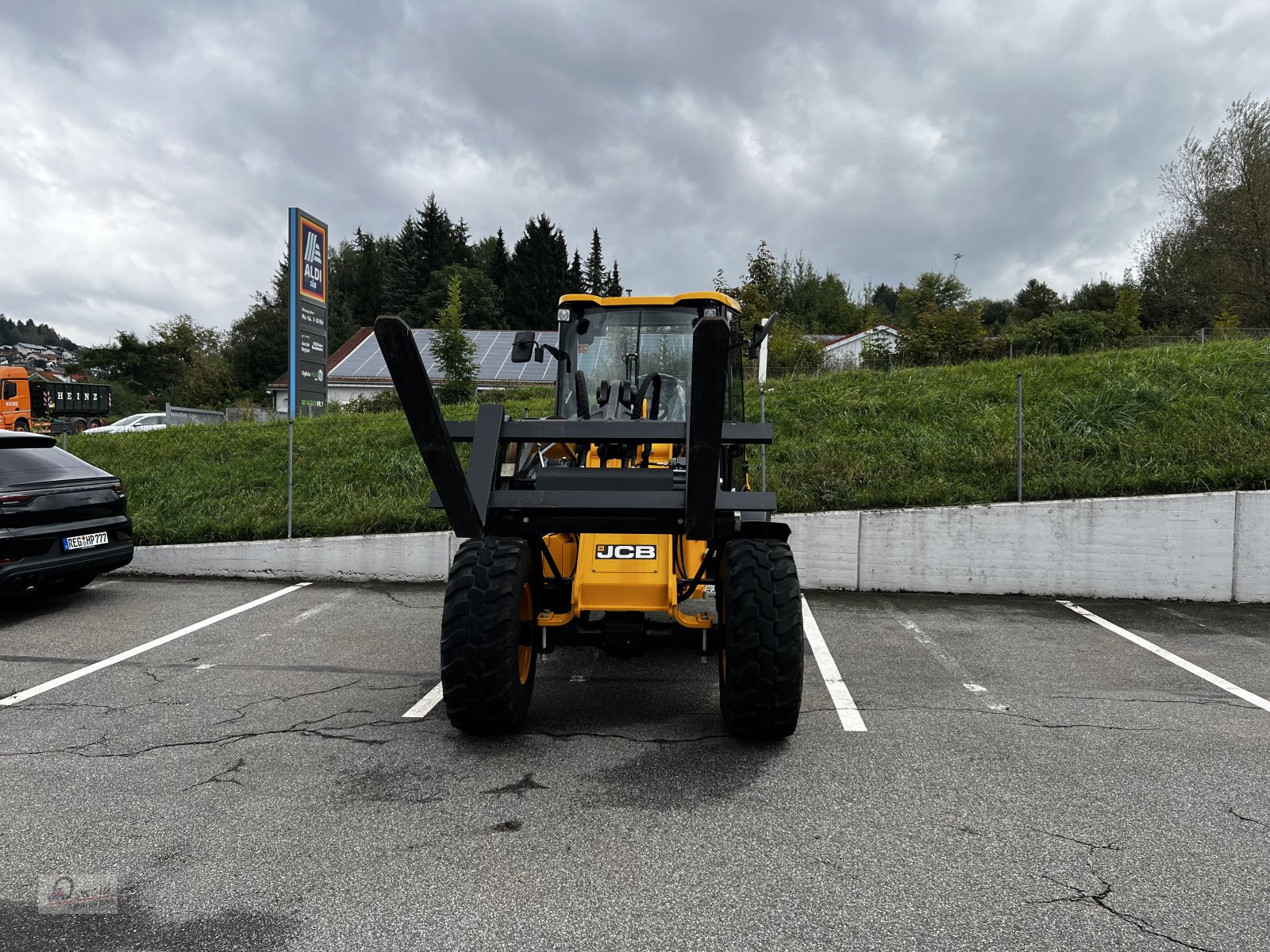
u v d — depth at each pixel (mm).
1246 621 6781
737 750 3893
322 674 5203
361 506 9320
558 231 72938
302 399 17562
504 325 67312
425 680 5070
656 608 3955
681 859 2844
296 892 2629
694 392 3193
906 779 3561
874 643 6027
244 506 9641
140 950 2330
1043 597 7719
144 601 7355
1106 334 19281
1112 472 8328
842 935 2395
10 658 5551
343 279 80000
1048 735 4129
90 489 7062
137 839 2994
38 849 2928
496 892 2627
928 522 7855
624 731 4152
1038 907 2553
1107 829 3096
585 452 4684
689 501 3551
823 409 11000
